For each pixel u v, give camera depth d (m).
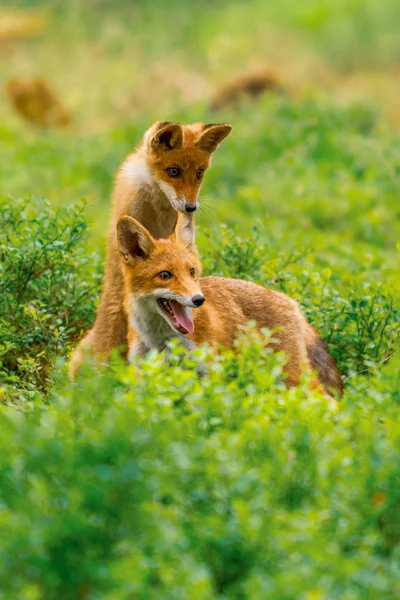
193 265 11.25
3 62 53.50
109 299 12.46
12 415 8.66
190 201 12.81
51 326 12.73
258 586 6.46
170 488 7.28
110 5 60.12
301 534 6.93
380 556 7.42
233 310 11.70
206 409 8.64
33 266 13.24
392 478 7.59
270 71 37.03
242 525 6.94
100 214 24.62
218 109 36.66
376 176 26.42
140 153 13.21
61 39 56.44
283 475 7.70
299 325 12.03
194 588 6.27
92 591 6.73
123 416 7.83
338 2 53.41
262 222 16.42
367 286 14.07
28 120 38.97
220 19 56.19
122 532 7.01
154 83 45.22
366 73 48.50
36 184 27.95
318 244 19.59
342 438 8.27
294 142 29.47
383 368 9.69
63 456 7.50
